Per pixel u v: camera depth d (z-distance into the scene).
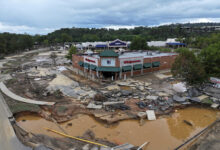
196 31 180.50
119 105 25.11
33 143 17.25
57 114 23.39
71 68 54.66
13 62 69.75
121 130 20.19
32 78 42.44
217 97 27.70
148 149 16.98
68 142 17.66
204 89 31.27
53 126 21.16
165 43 121.62
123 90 30.97
